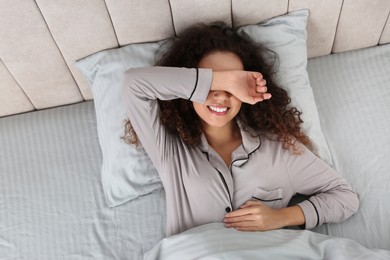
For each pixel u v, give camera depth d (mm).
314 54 1442
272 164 1119
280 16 1262
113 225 1217
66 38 1199
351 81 1386
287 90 1249
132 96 982
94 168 1326
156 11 1176
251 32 1241
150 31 1228
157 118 1038
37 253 1178
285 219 1080
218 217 1100
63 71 1313
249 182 1104
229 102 1010
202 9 1197
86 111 1429
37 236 1206
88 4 1124
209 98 997
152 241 1183
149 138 1055
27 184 1303
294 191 1152
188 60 1101
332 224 1161
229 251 948
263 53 1220
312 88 1387
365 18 1335
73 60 1275
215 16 1225
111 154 1236
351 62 1427
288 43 1250
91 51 1255
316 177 1139
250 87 1006
